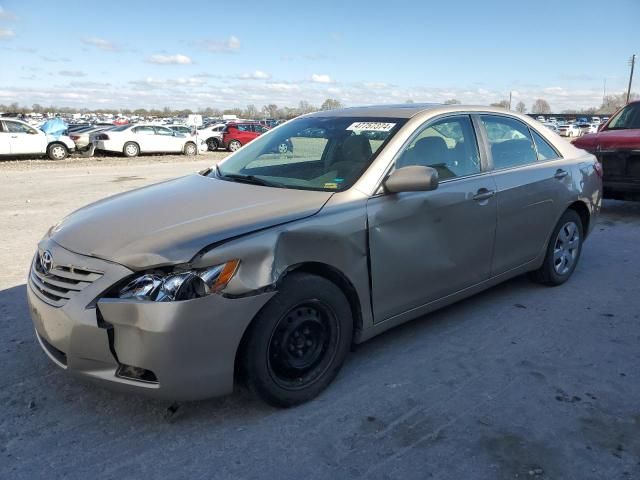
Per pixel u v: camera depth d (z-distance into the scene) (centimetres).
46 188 1311
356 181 356
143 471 271
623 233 762
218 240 289
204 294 278
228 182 390
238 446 290
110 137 2581
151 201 354
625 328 438
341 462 277
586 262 618
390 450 287
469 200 409
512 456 281
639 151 784
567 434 300
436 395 338
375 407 325
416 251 375
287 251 304
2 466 274
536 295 508
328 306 327
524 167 473
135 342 276
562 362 381
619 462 277
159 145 2706
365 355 390
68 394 340
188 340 277
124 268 281
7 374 363
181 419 314
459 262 410
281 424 309
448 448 288
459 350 398
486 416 316
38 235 774
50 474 269
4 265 615
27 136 2278
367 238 344
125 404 329
